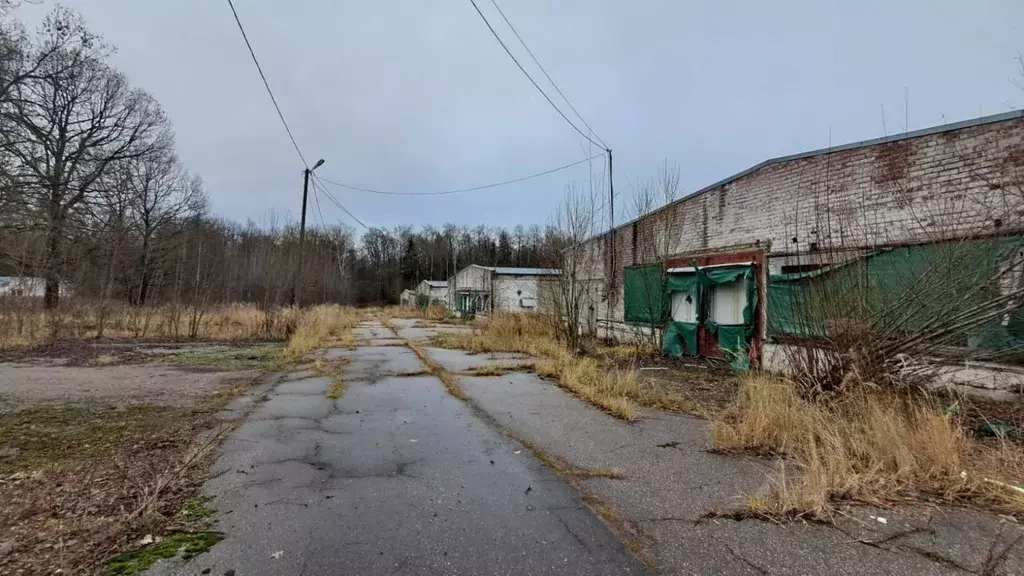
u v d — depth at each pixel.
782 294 8.08
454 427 5.10
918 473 3.39
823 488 3.11
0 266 13.09
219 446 4.32
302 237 18.14
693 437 4.70
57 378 7.98
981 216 5.50
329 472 3.71
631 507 3.07
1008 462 3.50
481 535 2.68
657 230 11.97
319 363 9.80
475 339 13.52
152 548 2.49
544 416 5.57
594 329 15.20
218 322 16.66
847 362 5.02
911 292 4.82
